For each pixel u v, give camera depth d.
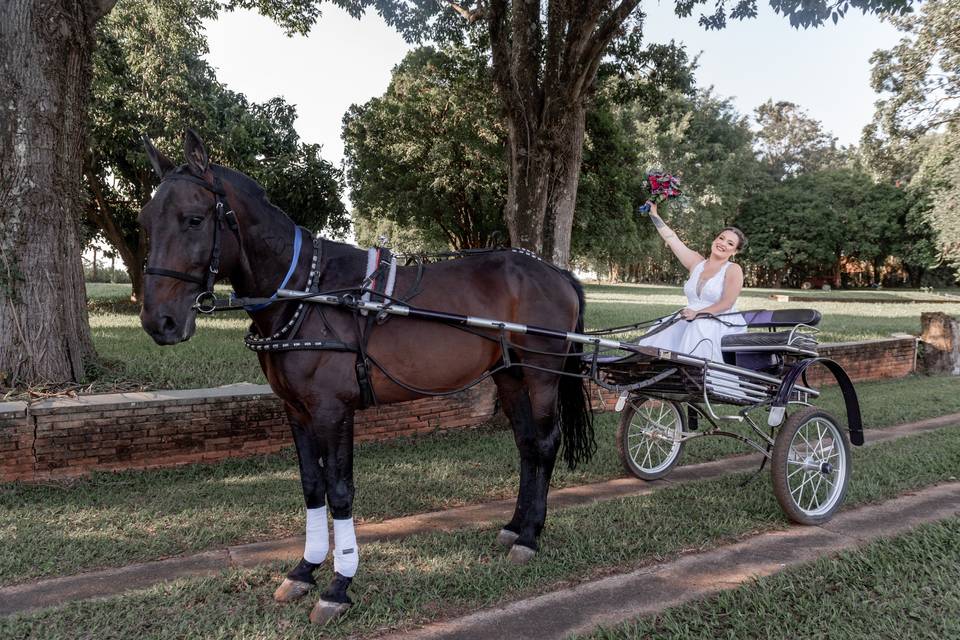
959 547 3.94
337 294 3.42
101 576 3.70
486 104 17.02
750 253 52.53
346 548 3.34
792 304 27.77
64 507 4.66
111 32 15.41
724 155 44.12
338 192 18.67
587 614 3.28
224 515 4.57
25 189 5.98
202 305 3.15
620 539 4.16
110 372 6.89
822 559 3.80
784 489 4.42
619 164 19.08
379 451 6.33
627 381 4.95
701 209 42.88
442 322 3.61
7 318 5.98
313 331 3.37
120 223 18.72
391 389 3.60
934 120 22.44
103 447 5.40
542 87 7.75
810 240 51.09
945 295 38.28
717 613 3.25
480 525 4.49
